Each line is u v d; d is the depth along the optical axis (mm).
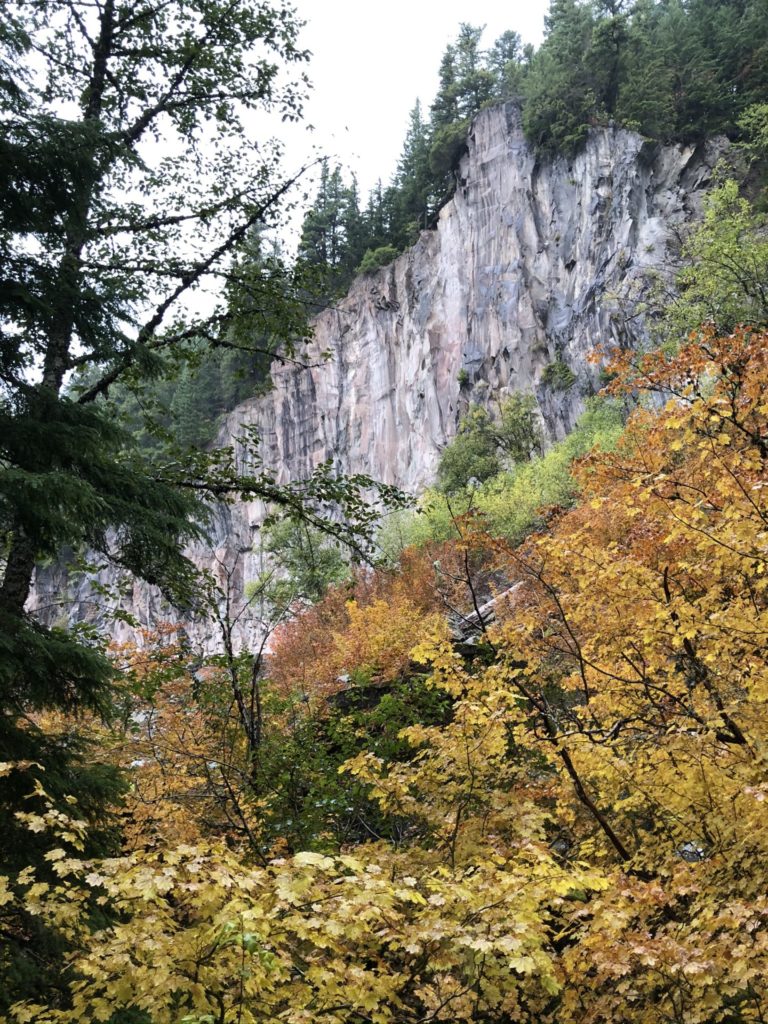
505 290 49125
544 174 49094
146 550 7715
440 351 53125
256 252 9133
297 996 2908
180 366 9289
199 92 8953
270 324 9445
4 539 6715
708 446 4988
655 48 51688
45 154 6711
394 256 61812
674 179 43719
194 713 8281
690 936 3164
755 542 4414
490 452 44469
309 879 2607
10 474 5328
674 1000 3342
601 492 6340
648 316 34031
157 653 8109
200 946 2756
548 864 3344
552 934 3928
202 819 6777
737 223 23031
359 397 58844
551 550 5883
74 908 2920
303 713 8531
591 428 29078
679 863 3975
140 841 6074
